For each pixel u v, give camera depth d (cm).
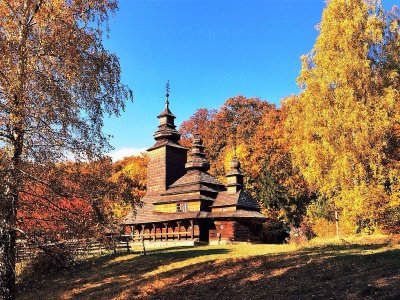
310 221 3703
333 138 2886
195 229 4044
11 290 1199
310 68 3384
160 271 2294
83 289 2148
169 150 4850
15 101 1216
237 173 4269
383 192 2611
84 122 1373
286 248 2595
